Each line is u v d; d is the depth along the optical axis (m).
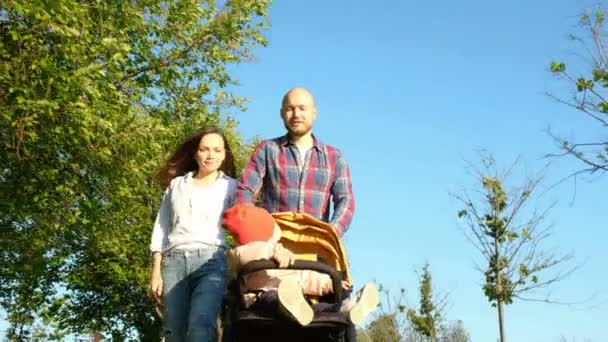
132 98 13.64
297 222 4.26
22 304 21.81
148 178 14.46
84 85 10.77
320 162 4.86
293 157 4.86
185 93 15.56
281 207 4.81
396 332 22.23
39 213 12.95
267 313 3.81
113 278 22.84
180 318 4.86
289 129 4.86
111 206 13.81
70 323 25.86
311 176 4.82
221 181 5.17
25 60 10.70
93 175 12.64
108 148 11.58
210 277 4.85
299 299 3.61
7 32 10.70
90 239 15.55
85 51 11.41
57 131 10.83
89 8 12.12
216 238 4.95
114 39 11.45
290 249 4.23
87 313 26.38
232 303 3.93
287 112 4.84
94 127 11.49
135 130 12.41
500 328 15.52
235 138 23.38
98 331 26.64
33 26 10.77
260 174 4.88
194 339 4.66
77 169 12.20
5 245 14.09
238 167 25.50
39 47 10.72
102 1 11.98
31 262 15.02
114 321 26.95
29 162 11.66
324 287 3.94
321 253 4.25
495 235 15.98
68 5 10.27
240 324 3.89
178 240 4.95
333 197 4.89
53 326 25.19
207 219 4.98
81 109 10.89
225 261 4.96
